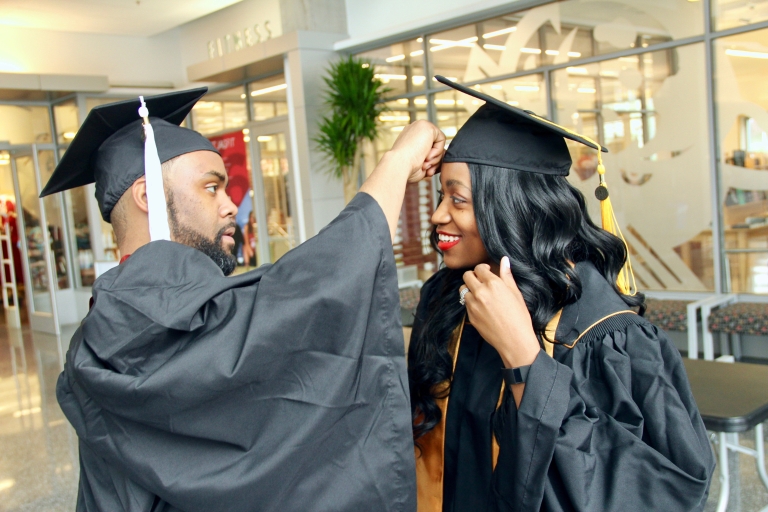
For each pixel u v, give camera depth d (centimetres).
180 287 87
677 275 512
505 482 102
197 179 105
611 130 535
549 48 565
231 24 916
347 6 747
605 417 100
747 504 273
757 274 473
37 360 681
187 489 83
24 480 362
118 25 879
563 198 112
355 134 687
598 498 95
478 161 111
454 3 637
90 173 125
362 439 91
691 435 98
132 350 84
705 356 448
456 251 119
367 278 90
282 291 87
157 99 109
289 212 834
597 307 110
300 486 87
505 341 101
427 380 123
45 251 816
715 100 477
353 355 89
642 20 505
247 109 876
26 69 880
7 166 934
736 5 459
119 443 87
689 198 498
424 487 124
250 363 83
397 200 100
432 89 667
